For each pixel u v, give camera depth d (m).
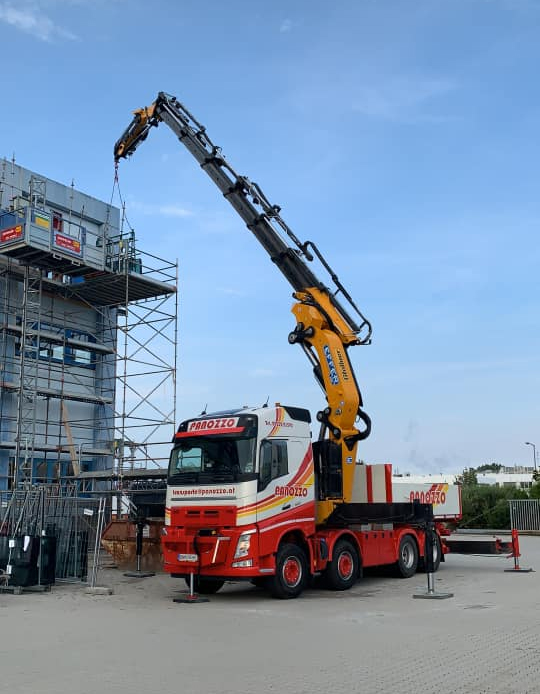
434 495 19.08
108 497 22.70
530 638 9.12
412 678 7.09
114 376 27.72
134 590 14.91
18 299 26.09
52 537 14.92
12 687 6.81
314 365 16.44
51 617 11.28
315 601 13.11
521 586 15.13
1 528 16.45
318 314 16.33
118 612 11.82
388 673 7.30
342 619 10.85
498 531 38.12
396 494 17.45
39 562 14.65
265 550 13.07
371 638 9.22
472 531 38.28
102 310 29.50
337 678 7.10
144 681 7.02
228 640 9.18
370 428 16.28
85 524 15.76
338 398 15.74
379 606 12.28
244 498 13.08
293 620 10.80
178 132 18.02
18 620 10.98
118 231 30.58
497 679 7.04
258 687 6.76
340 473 15.37
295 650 8.49
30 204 24.62
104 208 30.02
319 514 14.93
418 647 8.59
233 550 12.95
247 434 13.42
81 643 9.04
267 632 9.76
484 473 96.25
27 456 24.58
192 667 7.62
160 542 18.19
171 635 9.58
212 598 13.70
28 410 25.66
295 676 7.19
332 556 14.50
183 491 13.82
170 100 18.20
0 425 24.62
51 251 23.59
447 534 19.47
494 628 9.87
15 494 16.64
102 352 28.41
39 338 24.34
